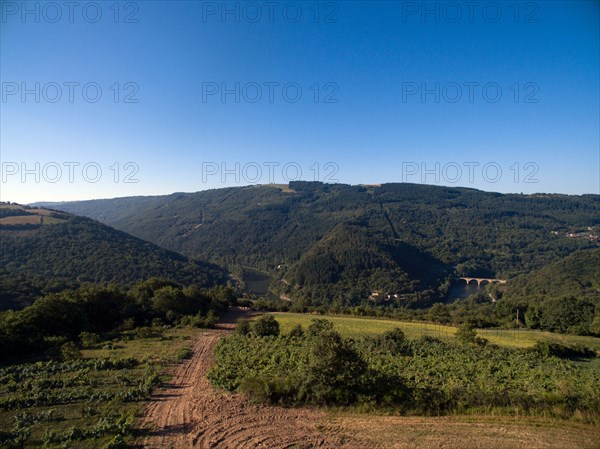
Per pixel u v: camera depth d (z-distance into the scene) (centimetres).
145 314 5969
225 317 6838
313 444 1608
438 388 2444
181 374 2912
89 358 3484
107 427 1756
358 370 2055
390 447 1570
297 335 4681
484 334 5688
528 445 1559
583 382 2970
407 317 7194
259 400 2056
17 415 1966
